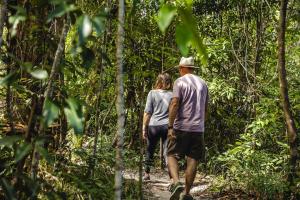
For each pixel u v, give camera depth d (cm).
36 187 240
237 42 861
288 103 524
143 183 640
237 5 838
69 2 204
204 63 172
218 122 852
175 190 515
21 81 331
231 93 773
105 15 200
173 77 752
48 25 352
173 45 623
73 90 459
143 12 521
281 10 507
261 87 751
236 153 632
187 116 523
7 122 391
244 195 614
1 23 265
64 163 435
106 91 529
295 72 670
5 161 275
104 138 606
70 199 394
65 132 439
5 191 225
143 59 469
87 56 236
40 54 353
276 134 649
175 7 166
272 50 770
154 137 666
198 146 529
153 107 669
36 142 220
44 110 206
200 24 880
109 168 489
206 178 721
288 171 542
